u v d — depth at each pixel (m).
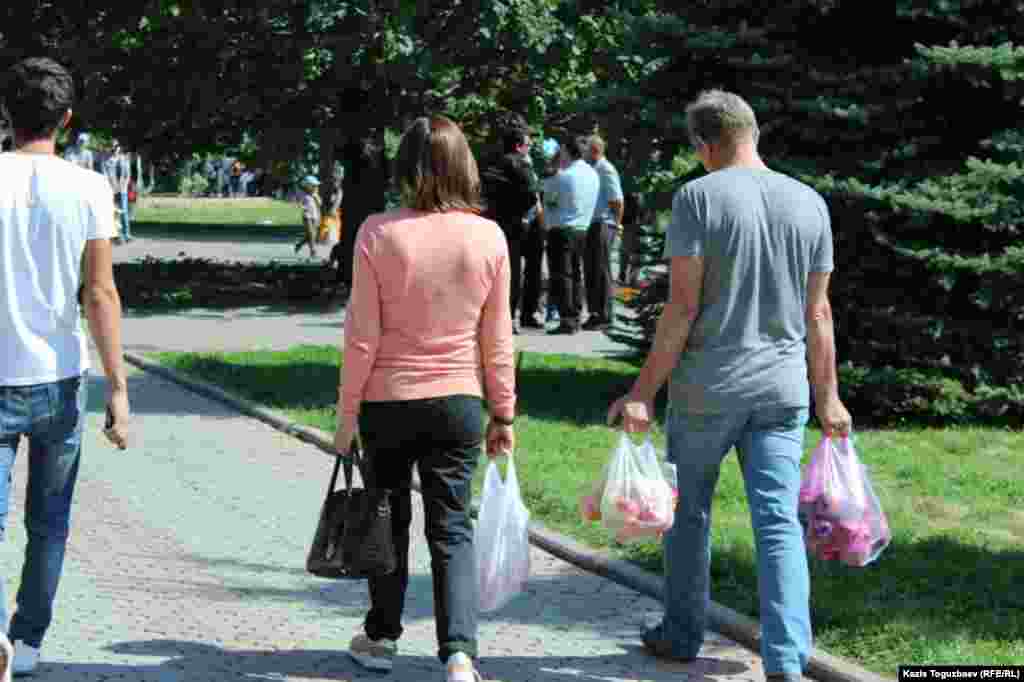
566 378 25.20
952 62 19.72
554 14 36.09
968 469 17.50
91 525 14.94
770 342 10.04
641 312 23.20
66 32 38.19
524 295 34.12
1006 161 20.42
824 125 20.52
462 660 9.73
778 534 9.88
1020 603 11.88
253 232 71.44
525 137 32.44
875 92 20.41
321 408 21.61
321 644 11.22
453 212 9.85
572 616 12.07
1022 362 20.62
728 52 20.72
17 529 14.62
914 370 20.50
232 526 15.04
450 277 9.70
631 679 10.53
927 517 15.19
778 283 10.00
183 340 30.78
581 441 19.22
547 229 33.06
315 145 39.53
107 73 38.00
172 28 36.62
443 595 9.84
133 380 25.11
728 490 15.90
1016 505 15.84
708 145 10.29
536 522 14.80
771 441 10.05
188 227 74.38
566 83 37.66
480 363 10.01
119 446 10.07
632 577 12.91
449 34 36.06
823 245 10.14
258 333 32.38
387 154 39.88
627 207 35.81
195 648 11.04
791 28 20.94
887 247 20.47
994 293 19.98
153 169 42.91
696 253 9.91
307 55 35.25
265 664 10.67
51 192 9.57
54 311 9.66
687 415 10.19
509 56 37.00
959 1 20.14
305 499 16.31
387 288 9.67
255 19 36.12
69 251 9.64
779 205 10.01
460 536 9.91
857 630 11.09
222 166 108.31
